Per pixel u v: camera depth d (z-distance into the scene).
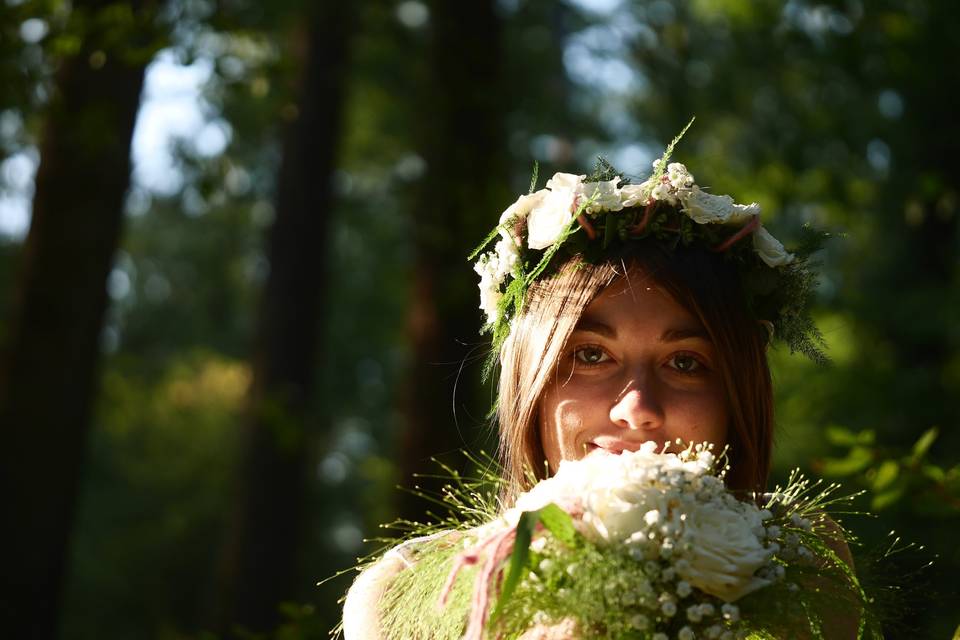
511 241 2.36
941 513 3.40
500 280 2.41
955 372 9.93
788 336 2.40
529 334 2.29
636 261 2.22
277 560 10.59
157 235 19.34
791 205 9.29
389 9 10.69
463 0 7.83
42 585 6.29
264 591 10.48
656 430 2.19
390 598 2.18
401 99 11.79
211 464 20.42
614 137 11.32
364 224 15.35
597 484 1.94
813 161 9.23
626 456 1.98
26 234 6.46
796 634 2.03
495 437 2.46
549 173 10.42
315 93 11.21
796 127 9.36
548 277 2.30
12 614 6.21
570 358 2.24
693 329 2.21
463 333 7.36
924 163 9.36
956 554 5.55
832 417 8.94
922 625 2.38
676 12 10.37
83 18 5.20
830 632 2.12
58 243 6.35
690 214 2.26
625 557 1.88
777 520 2.11
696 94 9.84
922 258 10.17
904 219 9.90
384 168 14.97
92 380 6.48
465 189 7.55
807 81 9.54
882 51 8.30
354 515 20.02
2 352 6.38
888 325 9.64
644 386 2.19
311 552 19.12
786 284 2.36
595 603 1.86
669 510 1.92
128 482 20.44
